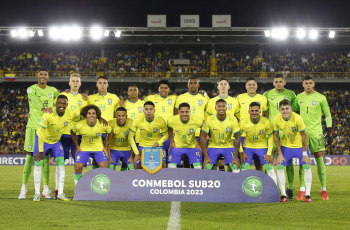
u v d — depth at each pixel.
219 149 7.56
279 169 7.45
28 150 7.61
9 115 29.61
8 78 30.30
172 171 7.02
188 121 7.50
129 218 5.32
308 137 7.91
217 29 30.84
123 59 33.22
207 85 32.47
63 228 4.69
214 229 4.63
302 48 33.72
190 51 33.75
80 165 7.50
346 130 28.38
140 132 7.75
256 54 33.78
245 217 5.43
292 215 5.61
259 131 7.56
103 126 7.52
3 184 10.81
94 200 7.06
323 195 7.61
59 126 7.41
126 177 7.05
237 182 6.94
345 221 5.18
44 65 32.56
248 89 8.42
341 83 31.97
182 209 6.10
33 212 5.80
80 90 32.41
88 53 33.91
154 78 30.83
